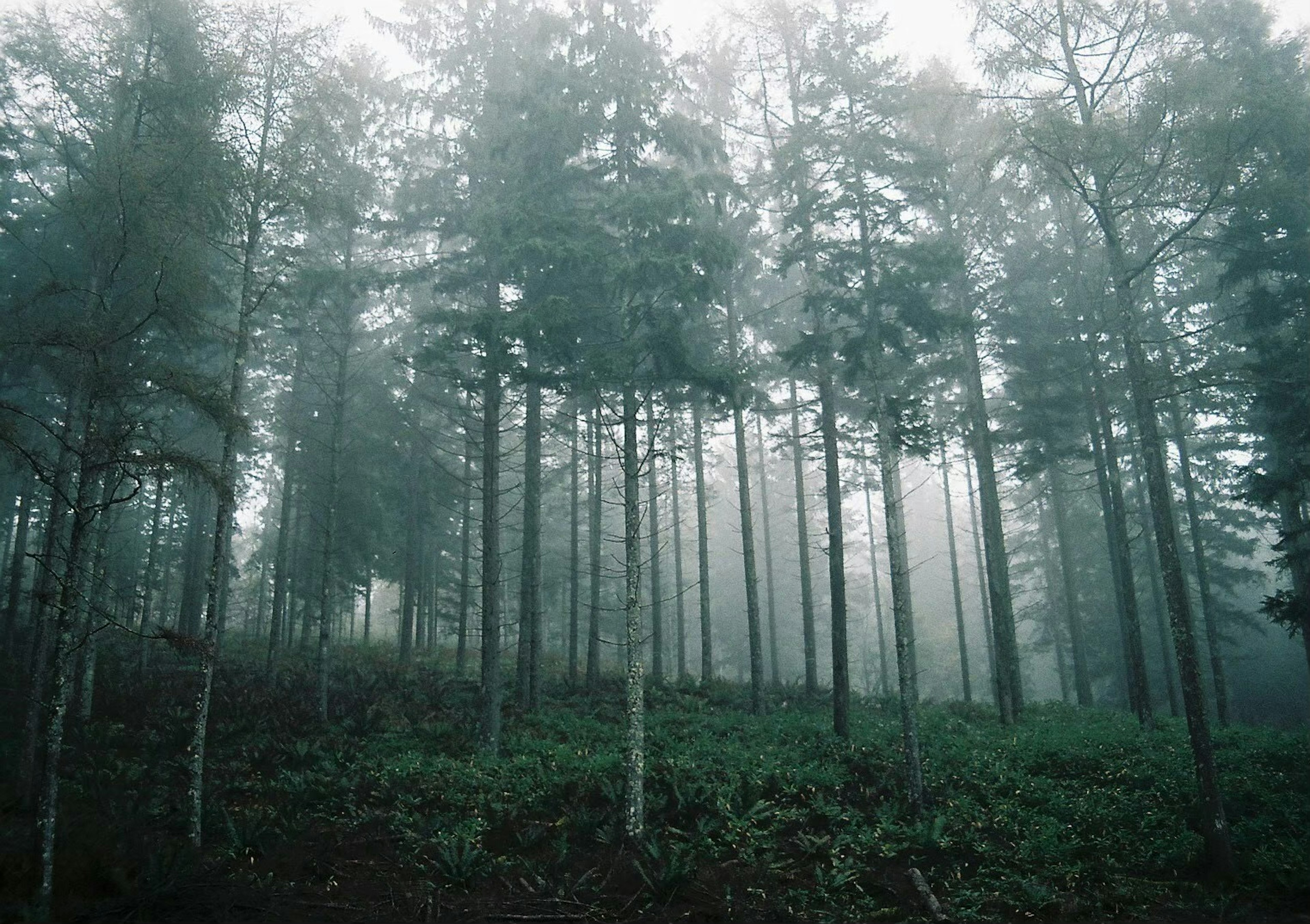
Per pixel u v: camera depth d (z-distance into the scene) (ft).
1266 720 114.11
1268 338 59.26
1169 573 45.09
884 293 58.13
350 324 71.31
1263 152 53.31
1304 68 64.59
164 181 42.27
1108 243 49.57
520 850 41.19
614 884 37.81
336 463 73.10
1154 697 119.96
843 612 61.67
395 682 72.64
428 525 105.19
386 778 47.67
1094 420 87.66
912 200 60.23
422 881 37.17
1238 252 61.46
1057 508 105.50
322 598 62.95
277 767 49.06
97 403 35.76
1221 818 40.86
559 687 77.46
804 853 41.93
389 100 65.51
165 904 31.22
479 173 64.34
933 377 83.05
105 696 56.29
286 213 48.37
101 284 46.01
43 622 41.98
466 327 56.70
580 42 56.59
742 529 73.05
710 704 76.07
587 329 61.11
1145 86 44.57
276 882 35.40
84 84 50.42
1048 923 36.06
